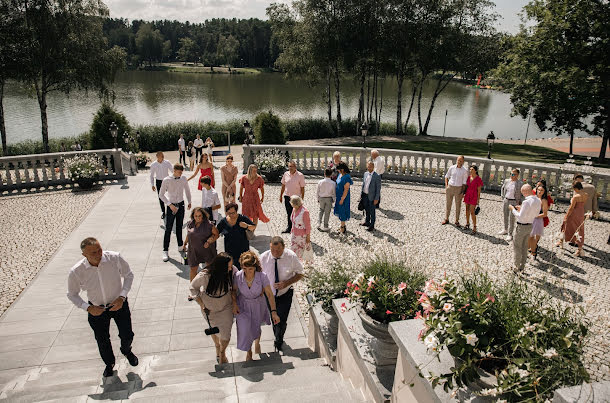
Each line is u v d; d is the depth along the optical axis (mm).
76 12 31828
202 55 162000
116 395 4551
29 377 5477
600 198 13531
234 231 7270
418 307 4141
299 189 10594
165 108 63531
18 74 31469
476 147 33469
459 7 38281
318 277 5582
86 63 32531
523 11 32781
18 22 30828
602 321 3760
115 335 6523
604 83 30188
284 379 4836
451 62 39344
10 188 15078
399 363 3504
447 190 11430
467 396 2822
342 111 61156
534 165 14477
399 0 36375
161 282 8227
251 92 84188
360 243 10109
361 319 4230
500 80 36094
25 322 6879
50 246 10133
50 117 54219
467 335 2895
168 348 6184
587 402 2260
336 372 5059
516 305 3301
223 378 4828
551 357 2721
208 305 5246
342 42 37156
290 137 42125
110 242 10172
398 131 43469
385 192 15203
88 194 14477
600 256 9539
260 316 5496
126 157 17844
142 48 137500
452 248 10031
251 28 140875
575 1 29891
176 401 4277
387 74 42750
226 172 10805
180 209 9156
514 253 8609
